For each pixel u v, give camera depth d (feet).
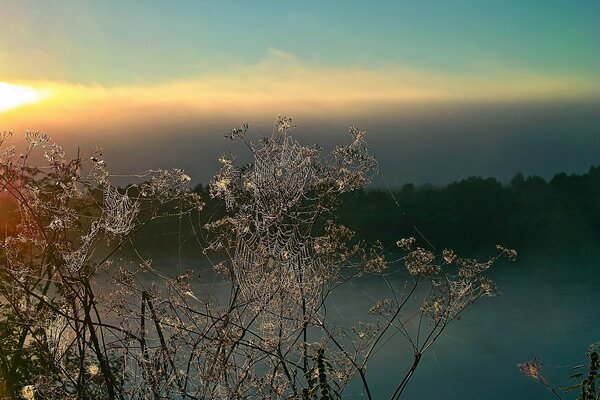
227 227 13.62
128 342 11.84
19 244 13.29
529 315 40.75
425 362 32.32
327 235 14.07
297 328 12.87
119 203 12.73
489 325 38.45
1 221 13.33
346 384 12.51
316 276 13.67
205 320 12.40
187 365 11.74
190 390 11.73
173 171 12.88
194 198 13.19
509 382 29.19
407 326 21.54
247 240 13.70
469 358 32.17
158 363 11.39
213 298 12.78
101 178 12.55
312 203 14.21
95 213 14.15
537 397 27.48
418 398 26.96
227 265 13.20
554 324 38.68
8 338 13.37
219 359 11.62
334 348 13.57
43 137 12.14
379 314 13.83
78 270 11.22
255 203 13.98
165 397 11.21
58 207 12.51
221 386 11.61
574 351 30.99
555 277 50.72
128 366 12.19
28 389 11.48
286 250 13.60
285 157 14.35
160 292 12.51
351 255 14.07
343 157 14.40
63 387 11.45
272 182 14.11
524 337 34.73
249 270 12.80
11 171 11.90
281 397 12.12
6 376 12.11
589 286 49.03
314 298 13.44
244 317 13.08
